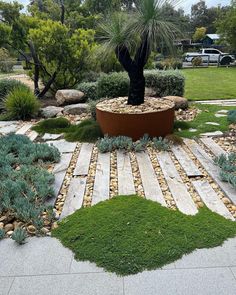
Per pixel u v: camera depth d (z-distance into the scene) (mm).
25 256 1831
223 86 9273
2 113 5832
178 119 5016
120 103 4480
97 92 6145
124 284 1594
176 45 3936
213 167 3092
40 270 1715
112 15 4043
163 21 3703
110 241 1917
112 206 2348
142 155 3488
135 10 3904
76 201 2482
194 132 4301
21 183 2609
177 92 6508
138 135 3895
